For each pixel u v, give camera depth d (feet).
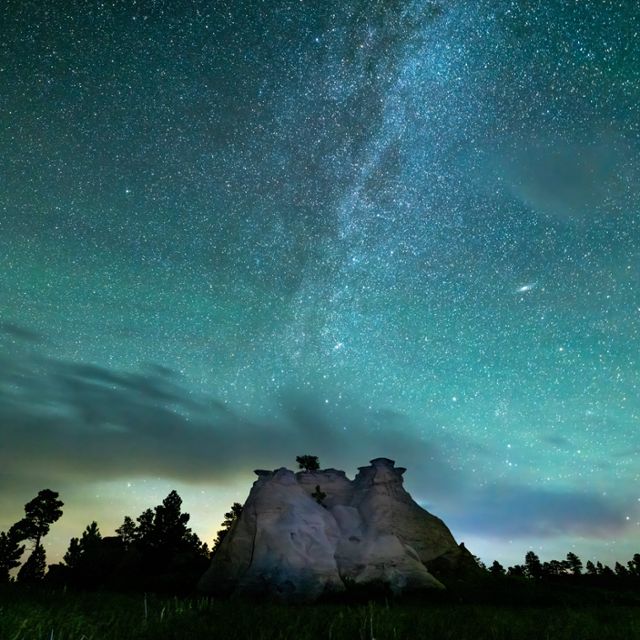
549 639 28.94
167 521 178.91
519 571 159.22
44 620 21.04
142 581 115.85
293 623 25.41
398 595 86.07
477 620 33.73
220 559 102.53
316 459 137.69
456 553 111.45
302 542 96.78
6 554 177.37
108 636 21.54
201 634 22.31
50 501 192.95
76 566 136.67
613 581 128.06
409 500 120.67
